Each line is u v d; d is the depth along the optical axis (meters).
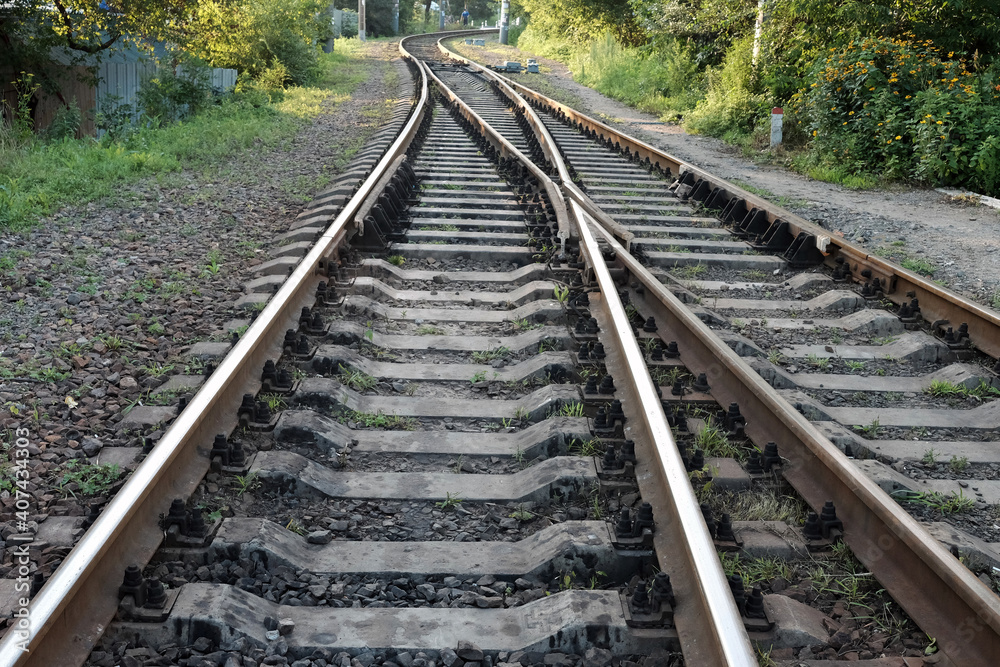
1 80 15.18
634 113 23.52
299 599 3.08
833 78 14.91
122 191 9.69
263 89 22.78
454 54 42.06
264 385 4.61
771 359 5.77
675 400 4.90
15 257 6.90
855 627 3.06
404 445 4.28
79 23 15.87
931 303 6.60
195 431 3.77
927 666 2.80
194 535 3.24
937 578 3.01
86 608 2.73
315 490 3.78
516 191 10.41
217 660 2.71
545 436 4.23
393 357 5.41
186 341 5.54
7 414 4.36
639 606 2.94
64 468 3.89
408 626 2.93
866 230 9.96
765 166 15.24
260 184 10.92
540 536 3.45
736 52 21.12
